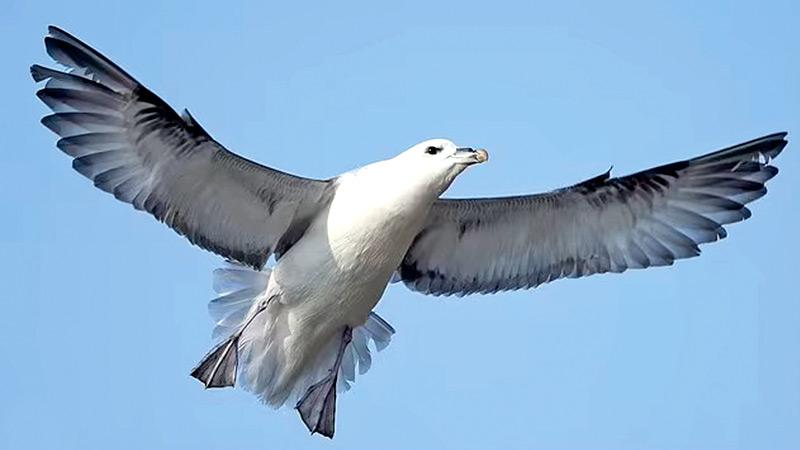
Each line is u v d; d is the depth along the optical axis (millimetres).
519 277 16969
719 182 16625
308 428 16125
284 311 15953
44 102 14609
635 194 16594
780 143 16406
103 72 14477
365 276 15766
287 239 15867
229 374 15945
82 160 14922
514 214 16625
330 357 16328
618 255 16891
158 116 14789
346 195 15578
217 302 16203
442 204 16484
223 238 15695
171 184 15250
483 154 15500
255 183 15422
